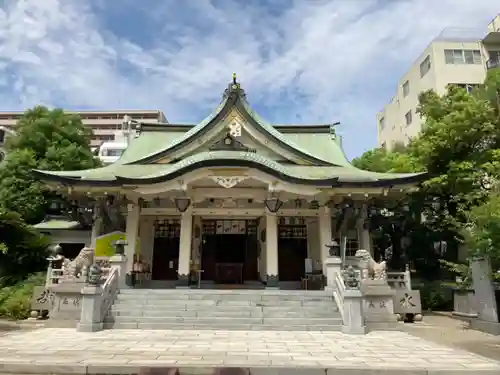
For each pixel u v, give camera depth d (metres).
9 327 13.38
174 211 20.08
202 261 21.89
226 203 20.34
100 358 8.28
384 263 15.04
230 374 7.43
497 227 11.59
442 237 21.11
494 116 19.75
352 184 17.83
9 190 23.20
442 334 12.26
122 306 13.97
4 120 77.62
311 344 10.29
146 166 20.53
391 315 13.98
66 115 29.27
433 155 20.61
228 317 13.34
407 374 7.45
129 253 18.47
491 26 35.47
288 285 20.30
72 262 15.06
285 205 20.27
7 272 19.17
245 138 20.78
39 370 7.61
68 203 21.52
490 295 12.67
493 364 8.02
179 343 10.19
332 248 15.99
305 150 21.83
